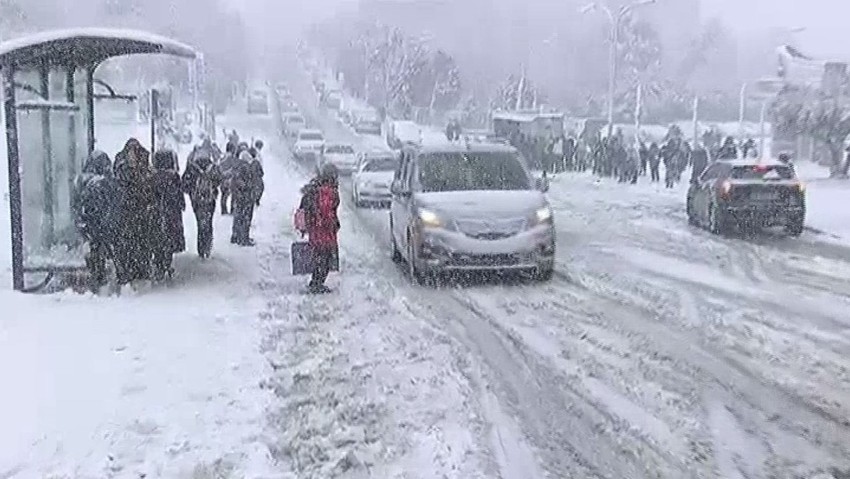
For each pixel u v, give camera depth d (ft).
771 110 132.67
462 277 48.57
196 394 26.91
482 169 50.78
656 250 59.93
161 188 45.57
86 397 26.35
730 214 67.41
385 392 27.84
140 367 29.43
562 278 48.55
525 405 26.68
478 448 23.22
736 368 30.76
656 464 22.33
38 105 41.96
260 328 35.63
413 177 50.44
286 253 56.39
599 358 31.91
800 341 34.55
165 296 41.70
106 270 45.11
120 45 42.24
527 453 22.93
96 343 32.40
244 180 59.26
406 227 49.08
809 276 49.67
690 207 75.51
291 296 42.57
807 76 146.30
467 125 263.49
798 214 67.36
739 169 68.54
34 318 36.47
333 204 44.21
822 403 27.09
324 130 248.32
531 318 38.47
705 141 144.97
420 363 31.19
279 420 25.09
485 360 31.58
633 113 239.71
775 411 26.32
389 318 38.40
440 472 21.66
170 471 21.44
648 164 142.72
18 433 23.49
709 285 46.60
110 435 23.49
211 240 55.01
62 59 44.34
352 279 47.93
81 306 38.99
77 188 43.55
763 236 67.92
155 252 45.06
